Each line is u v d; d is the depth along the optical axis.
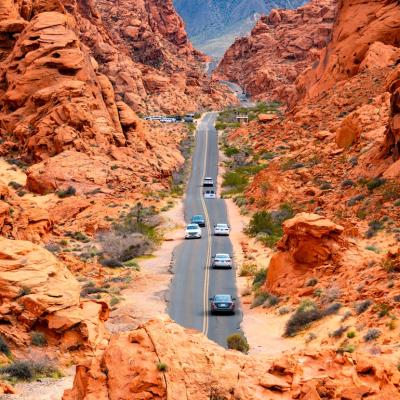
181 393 14.56
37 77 80.69
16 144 76.12
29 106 79.19
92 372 15.39
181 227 57.53
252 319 31.70
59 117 74.38
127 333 16.22
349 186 52.62
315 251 33.84
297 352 15.56
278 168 65.25
